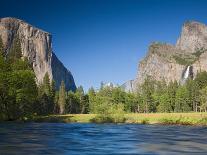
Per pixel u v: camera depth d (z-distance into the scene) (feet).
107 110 273.13
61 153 80.48
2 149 84.58
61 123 254.68
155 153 84.02
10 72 259.60
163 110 603.67
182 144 103.76
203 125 223.71
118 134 143.33
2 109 257.75
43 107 522.88
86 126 209.67
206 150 90.07
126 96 580.71
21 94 256.93
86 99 629.92
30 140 108.27
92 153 82.28
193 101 605.73
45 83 565.94
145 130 171.63
